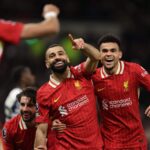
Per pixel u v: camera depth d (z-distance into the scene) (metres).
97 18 33.56
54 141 11.73
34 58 30.28
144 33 32.91
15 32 6.64
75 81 11.07
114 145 11.18
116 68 11.22
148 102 27.33
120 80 11.17
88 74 11.13
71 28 33.03
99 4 33.94
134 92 11.29
